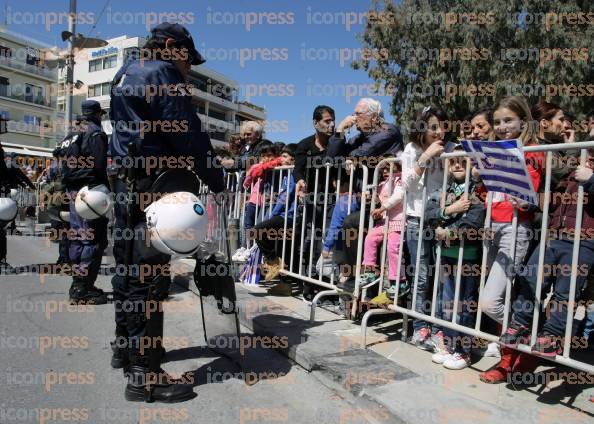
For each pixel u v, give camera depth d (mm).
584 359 3098
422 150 3342
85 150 4547
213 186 2865
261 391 2787
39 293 5008
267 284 5453
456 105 13148
